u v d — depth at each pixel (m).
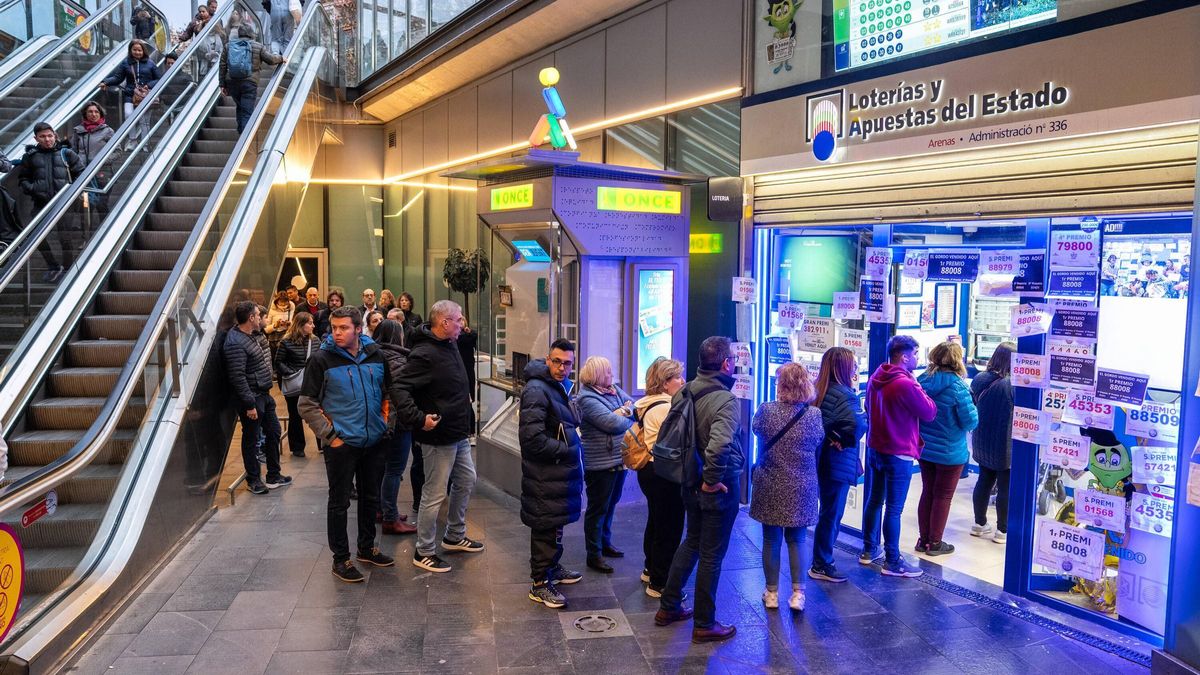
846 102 6.14
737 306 7.22
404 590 5.59
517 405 8.11
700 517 4.94
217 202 8.08
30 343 6.76
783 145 6.69
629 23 8.75
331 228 18.05
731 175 7.38
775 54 6.86
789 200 6.77
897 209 5.89
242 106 11.09
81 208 8.13
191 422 6.68
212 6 13.95
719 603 5.41
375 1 16.44
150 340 6.02
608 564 6.09
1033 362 5.18
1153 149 4.50
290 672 4.44
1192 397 4.12
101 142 9.73
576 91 9.77
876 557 6.12
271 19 15.56
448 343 5.90
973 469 8.16
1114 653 4.71
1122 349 4.84
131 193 9.12
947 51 5.43
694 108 7.84
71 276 7.67
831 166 6.36
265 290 9.60
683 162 8.03
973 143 5.30
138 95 11.08
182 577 5.76
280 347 9.34
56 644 4.43
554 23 9.57
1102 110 4.64
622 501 7.66
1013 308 5.27
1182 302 4.57
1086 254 4.89
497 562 6.13
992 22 5.27
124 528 5.50
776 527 5.22
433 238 14.95
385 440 5.92
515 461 7.77
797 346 6.95
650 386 5.42
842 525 6.81
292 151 11.53
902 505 5.84
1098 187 4.75
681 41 7.97
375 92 15.89
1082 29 4.71
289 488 8.11
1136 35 4.48
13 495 4.01
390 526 6.79
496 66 11.81
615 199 7.20
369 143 17.98
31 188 8.17
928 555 6.27
